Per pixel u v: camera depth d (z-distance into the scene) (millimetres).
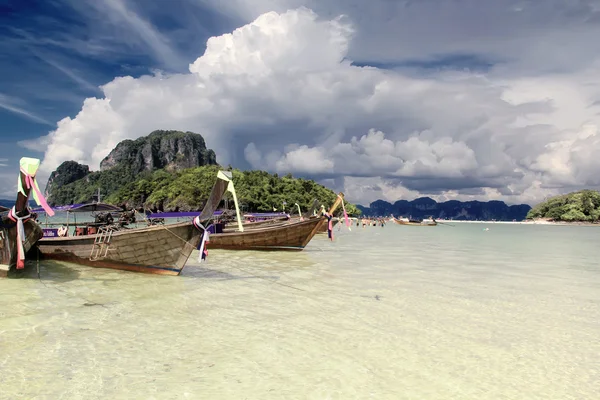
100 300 10000
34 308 9117
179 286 11945
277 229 22500
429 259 20625
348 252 24000
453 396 5395
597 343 7523
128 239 13305
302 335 7652
